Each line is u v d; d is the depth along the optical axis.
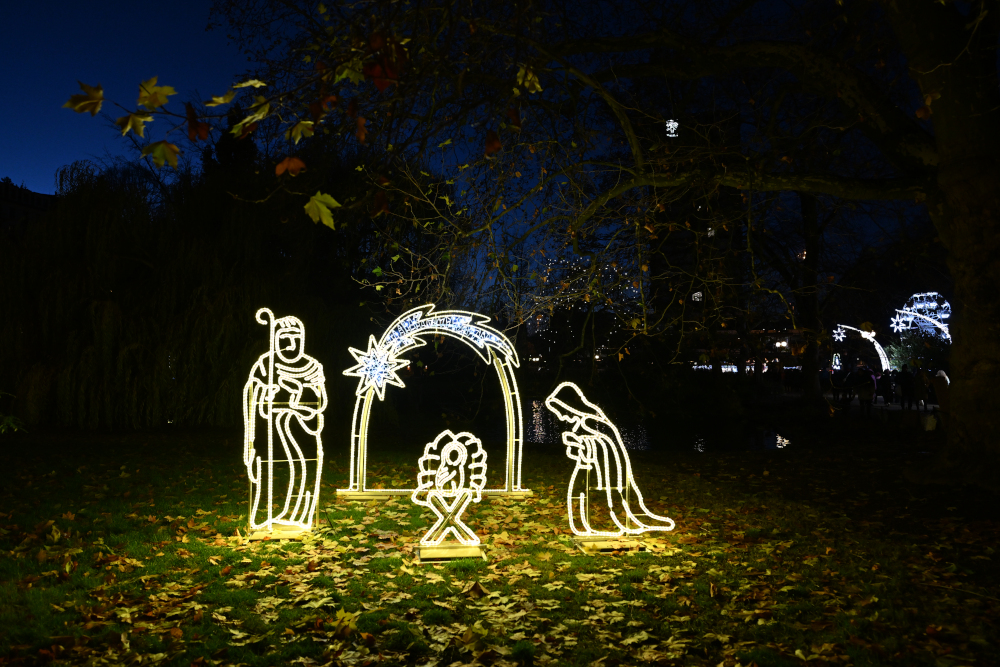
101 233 15.13
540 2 7.60
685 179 8.41
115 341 14.66
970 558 5.59
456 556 5.76
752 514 7.46
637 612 4.52
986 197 7.95
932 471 8.66
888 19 8.42
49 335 14.62
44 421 14.34
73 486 8.64
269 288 16.06
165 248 15.71
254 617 4.40
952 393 8.67
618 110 7.72
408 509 7.89
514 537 6.56
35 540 6.08
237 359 15.30
